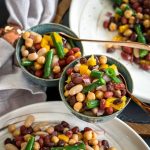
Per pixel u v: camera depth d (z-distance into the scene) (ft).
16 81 2.31
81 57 2.21
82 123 2.22
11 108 2.38
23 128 2.16
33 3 2.56
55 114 2.23
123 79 2.18
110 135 2.20
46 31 2.40
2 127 2.18
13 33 2.37
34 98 2.38
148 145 2.27
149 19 2.62
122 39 2.59
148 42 2.56
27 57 2.25
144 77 2.44
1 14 2.61
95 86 2.03
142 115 2.33
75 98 2.06
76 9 2.64
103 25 2.66
